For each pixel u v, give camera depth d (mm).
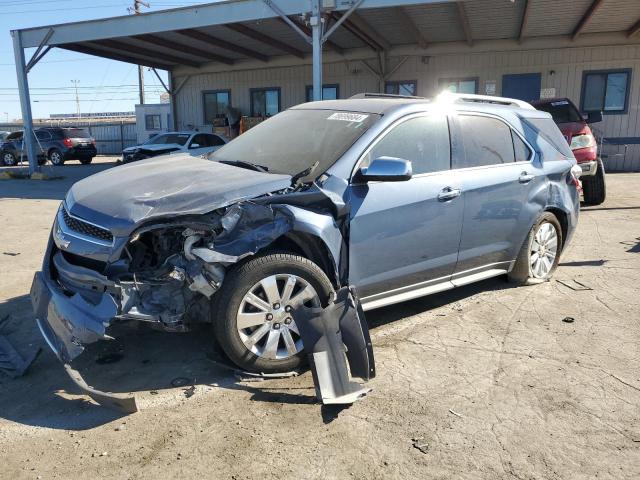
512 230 4961
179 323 3311
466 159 4535
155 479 2594
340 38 17578
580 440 2914
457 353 3932
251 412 3164
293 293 3559
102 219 3266
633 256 6586
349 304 3443
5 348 3914
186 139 17625
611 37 16875
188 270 3215
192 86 22641
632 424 3062
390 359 3834
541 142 5328
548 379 3559
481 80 18359
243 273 3334
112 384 3482
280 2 12062
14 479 2588
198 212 3252
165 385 3471
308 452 2799
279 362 3535
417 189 4078
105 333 3223
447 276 4547
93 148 26125
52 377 3596
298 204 3531
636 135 17391
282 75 20859
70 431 2988
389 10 14242
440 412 3168
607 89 17375
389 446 2852
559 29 16516
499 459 2754
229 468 2676
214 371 3656
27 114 17344
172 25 13789
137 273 3268
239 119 21391
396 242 3996
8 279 5676
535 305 4895
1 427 3025
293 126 4551
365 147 3924
